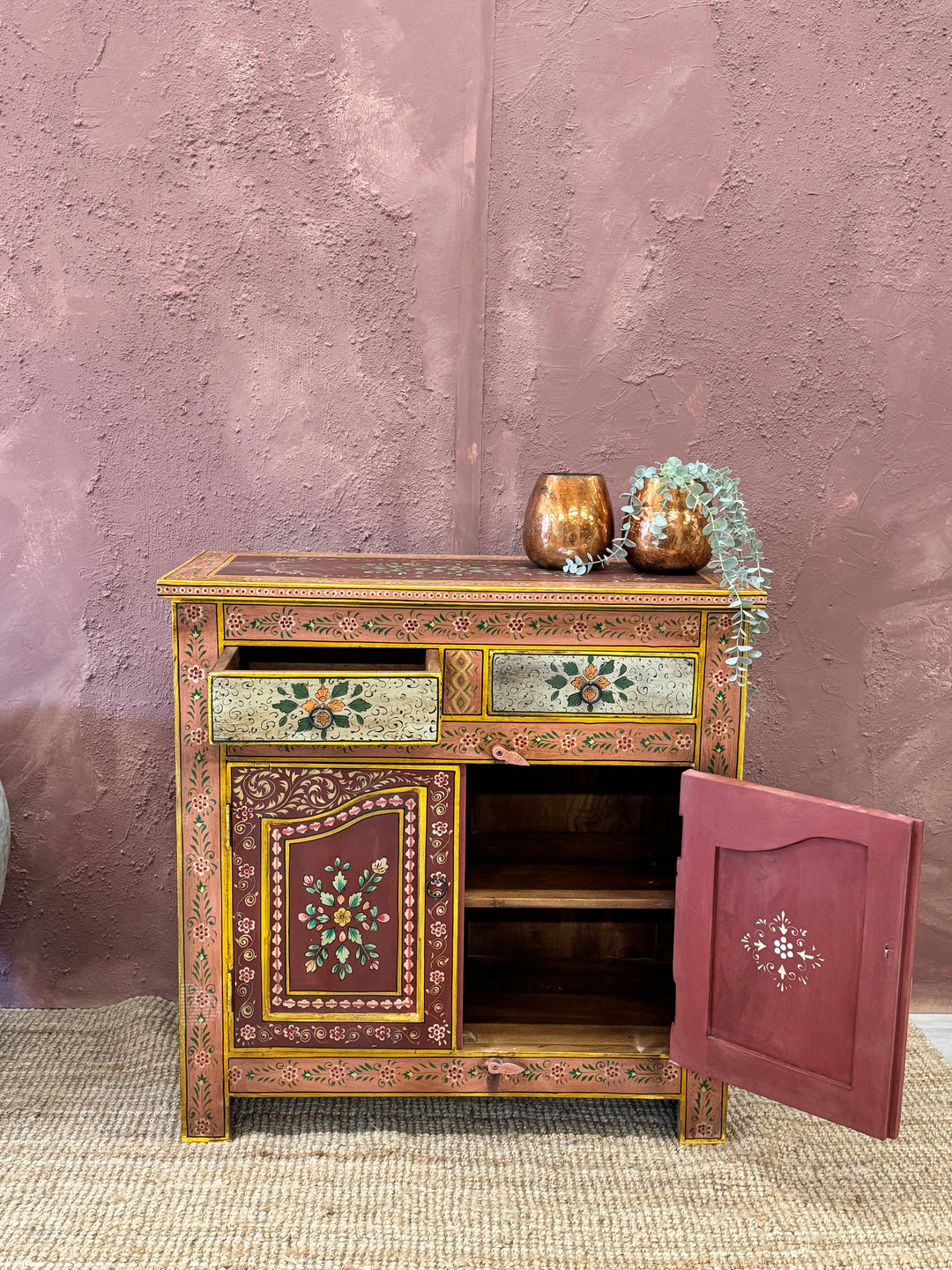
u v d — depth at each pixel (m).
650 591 1.42
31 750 1.92
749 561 1.92
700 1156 1.55
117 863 1.95
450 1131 1.61
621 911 1.90
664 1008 1.70
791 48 1.80
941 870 2.00
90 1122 1.61
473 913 1.89
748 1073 1.47
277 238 1.82
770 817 1.40
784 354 1.87
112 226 1.80
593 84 1.80
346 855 1.48
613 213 1.83
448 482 1.89
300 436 1.87
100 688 1.91
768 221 1.84
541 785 1.86
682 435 1.88
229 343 1.84
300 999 1.51
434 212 1.82
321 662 1.60
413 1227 1.38
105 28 1.76
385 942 1.50
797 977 1.42
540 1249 1.34
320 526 1.89
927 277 1.85
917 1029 1.97
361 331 1.84
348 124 1.80
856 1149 1.58
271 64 1.78
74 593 1.89
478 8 1.78
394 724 1.41
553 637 1.45
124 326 1.83
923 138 1.82
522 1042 1.57
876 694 1.96
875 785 1.98
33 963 1.97
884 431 1.89
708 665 1.46
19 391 1.83
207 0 1.76
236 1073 1.54
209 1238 1.35
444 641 1.45
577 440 1.88
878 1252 1.36
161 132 1.78
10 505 1.86
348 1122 1.62
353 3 1.78
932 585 1.94
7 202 1.79
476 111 1.80
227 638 1.44
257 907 1.49
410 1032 1.52
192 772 1.46
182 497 1.87
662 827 1.87
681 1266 1.32
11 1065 1.77
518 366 1.86
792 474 1.90
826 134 1.82
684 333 1.86
